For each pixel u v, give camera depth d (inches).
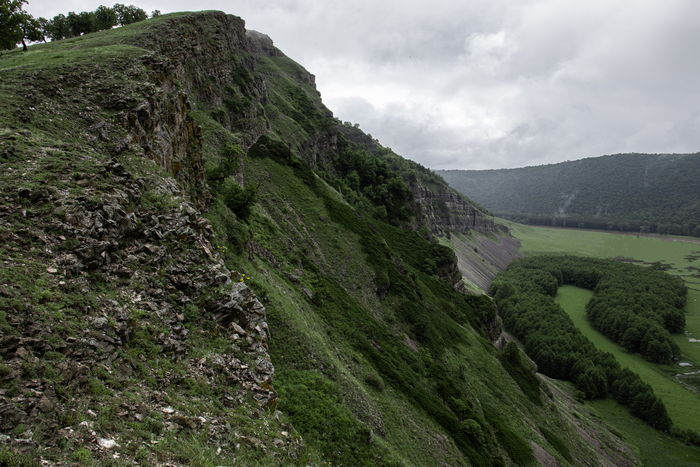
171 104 1421.0
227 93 3567.9
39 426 345.7
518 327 5890.8
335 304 2017.7
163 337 589.3
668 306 6545.3
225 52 3838.6
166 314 637.3
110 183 746.8
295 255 2210.9
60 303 486.3
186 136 1552.7
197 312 703.1
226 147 2160.4
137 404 452.8
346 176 5580.7
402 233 4699.8
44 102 998.4
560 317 5826.8
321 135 5639.8
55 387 394.3
